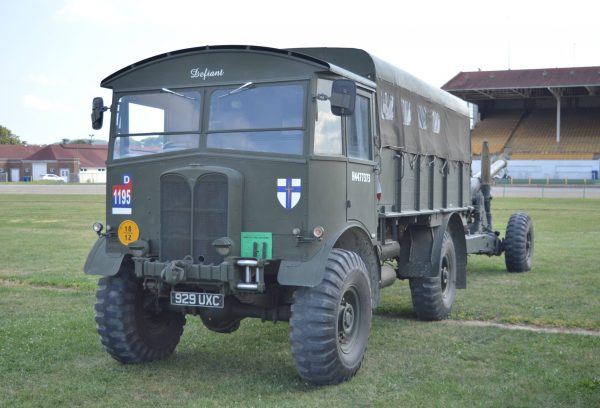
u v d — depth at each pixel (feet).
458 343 26.53
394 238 29.84
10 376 22.26
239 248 21.26
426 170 33.32
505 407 19.26
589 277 44.11
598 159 194.90
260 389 20.99
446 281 32.14
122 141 23.31
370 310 22.71
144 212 22.71
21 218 94.07
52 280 41.47
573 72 207.21
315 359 20.20
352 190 23.27
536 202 133.08
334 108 20.59
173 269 20.54
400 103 29.81
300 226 20.72
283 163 20.97
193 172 21.35
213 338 27.71
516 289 39.34
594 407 19.24
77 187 217.97
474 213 45.62
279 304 22.86
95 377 22.26
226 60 22.13
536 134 213.66
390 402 19.66
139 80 23.35
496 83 210.59
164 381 21.90
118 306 22.81
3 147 348.79
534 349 25.53
